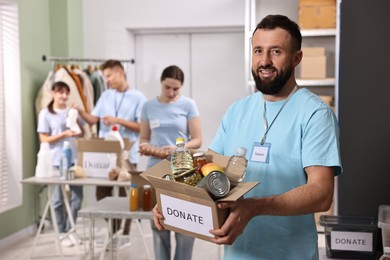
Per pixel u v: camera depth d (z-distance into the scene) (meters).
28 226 5.34
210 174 1.54
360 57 2.64
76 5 6.03
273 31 1.74
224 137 2.03
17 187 5.21
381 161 2.65
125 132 4.96
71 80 5.40
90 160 4.10
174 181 1.59
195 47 6.21
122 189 4.76
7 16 5.14
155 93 6.34
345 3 2.64
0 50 5.13
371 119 2.65
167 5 6.04
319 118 1.74
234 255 1.87
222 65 6.17
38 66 5.57
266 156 1.81
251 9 5.20
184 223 1.67
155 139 4.07
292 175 1.78
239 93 6.16
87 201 6.13
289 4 5.49
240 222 1.55
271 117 1.85
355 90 2.65
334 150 1.71
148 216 3.23
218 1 5.94
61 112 4.89
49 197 4.45
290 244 1.80
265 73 1.76
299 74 5.35
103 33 6.18
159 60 6.30
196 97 6.26
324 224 2.43
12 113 5.20
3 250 4.75
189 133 4.12
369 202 2.67
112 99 5.07
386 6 2.61
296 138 1.78
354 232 2.38
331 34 5.04
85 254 4.59
